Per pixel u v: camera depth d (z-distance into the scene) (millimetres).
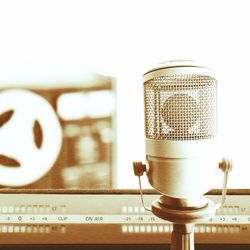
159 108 430
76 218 557
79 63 603
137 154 604
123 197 555
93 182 604
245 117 581
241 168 578
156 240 553
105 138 605
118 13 594
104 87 603
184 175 421
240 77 581
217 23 583
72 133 607
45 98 607
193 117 424
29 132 608
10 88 607
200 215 426
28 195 558
